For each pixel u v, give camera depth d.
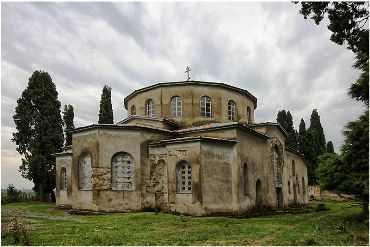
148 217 20.77
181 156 23.05
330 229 16.91
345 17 19.22
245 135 25.34
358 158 17.59
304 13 20.14
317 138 63.38
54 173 41.50
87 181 25.33
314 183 60.06
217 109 30.38
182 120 29.75
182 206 22.48
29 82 42.56
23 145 41.94
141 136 25.47
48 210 29.66
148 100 31.52
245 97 33.16
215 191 22.45
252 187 25.42
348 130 18.03
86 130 25.52
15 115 42.09
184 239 14.11
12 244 13.20
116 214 23.27
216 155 22.98
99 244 13.13
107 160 24.66
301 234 15.34
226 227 17.45
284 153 33.03
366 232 15.43
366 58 17.80
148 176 25.36
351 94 18.09
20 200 44.03
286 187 32.97
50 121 42.38
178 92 30.25
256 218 22.78
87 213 24.25
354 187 17.75
